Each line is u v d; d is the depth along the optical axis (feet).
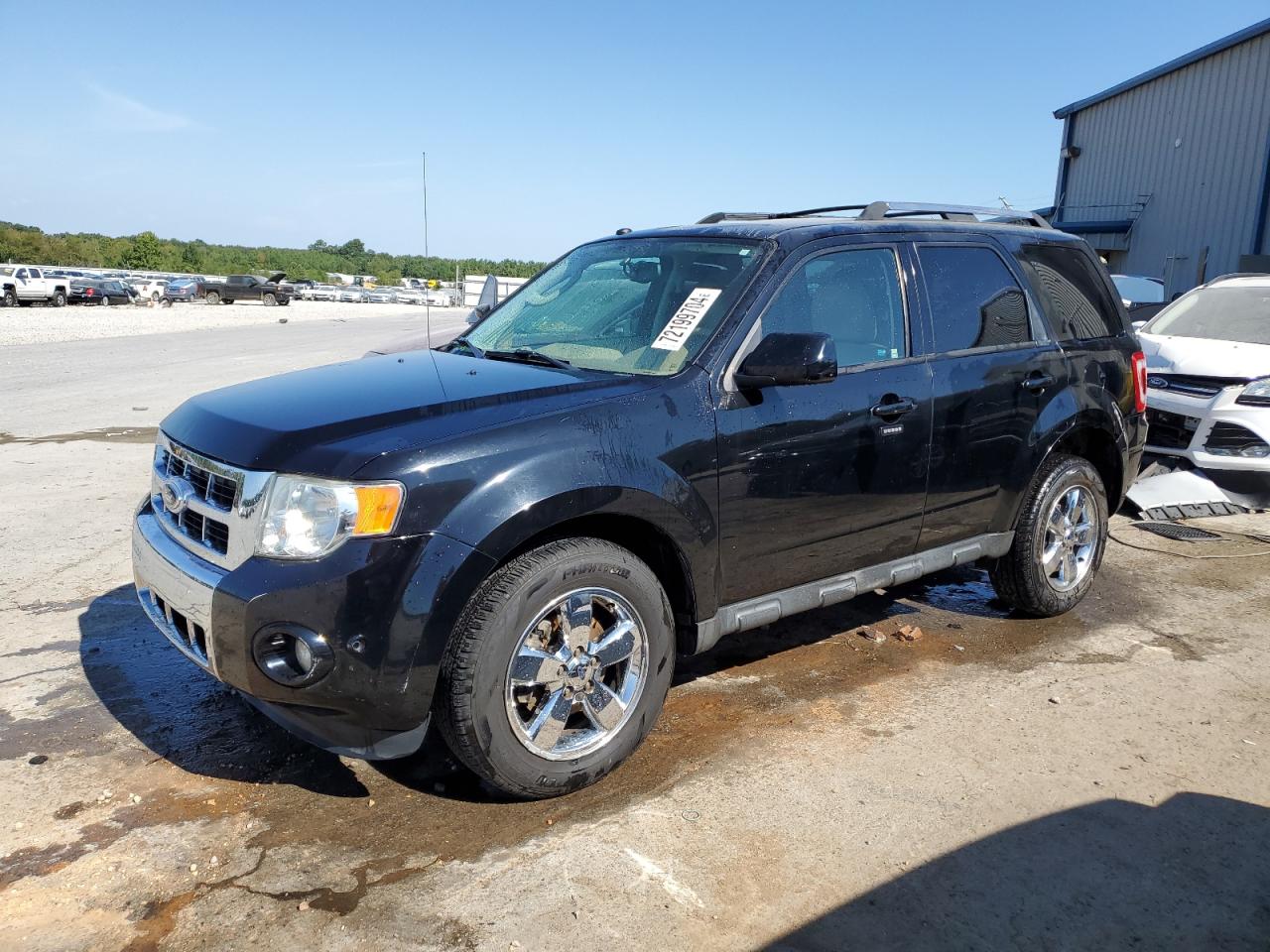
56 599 16.16
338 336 86.38
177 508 10.29
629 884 8.82
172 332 91.76
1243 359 23.03
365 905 8.48
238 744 11.43
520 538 9.34
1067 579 15.97
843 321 12.50
